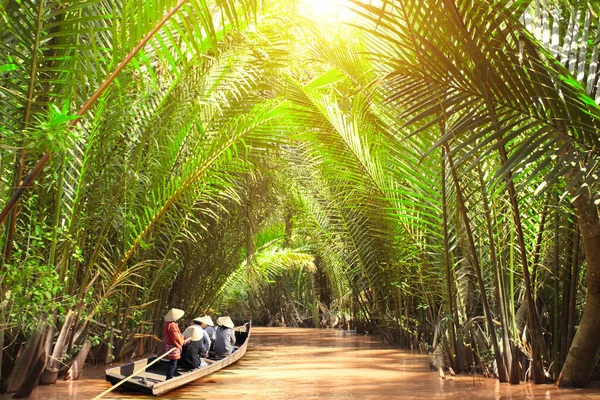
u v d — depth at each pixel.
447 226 9.15
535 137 4.75
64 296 7.30
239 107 11.05
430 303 12.78
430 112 5.30
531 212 8.03
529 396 6.80
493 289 9.04
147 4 5.24
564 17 5.80
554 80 4.48
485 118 5.07
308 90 11.65
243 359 12.52
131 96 8.23
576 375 7.29
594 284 6.90
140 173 9.27
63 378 8.64
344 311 26.11
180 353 8.74
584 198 6.39
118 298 10.48
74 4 5.39
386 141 9.76
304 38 9.67
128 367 8.30
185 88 9.02
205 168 9.55
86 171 7.73
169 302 15.52
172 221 10.46
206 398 7.25
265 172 14.09
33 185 6.80
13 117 5.56
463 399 6.82
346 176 12.12
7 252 6.11
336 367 10.72
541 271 8.33
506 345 8.06
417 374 9.46
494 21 4.62
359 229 14.62
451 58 5.18
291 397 7.30
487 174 7.92
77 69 5.85
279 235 24.42
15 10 5.18
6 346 7.11
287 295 31.84
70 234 7.53
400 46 5.32
